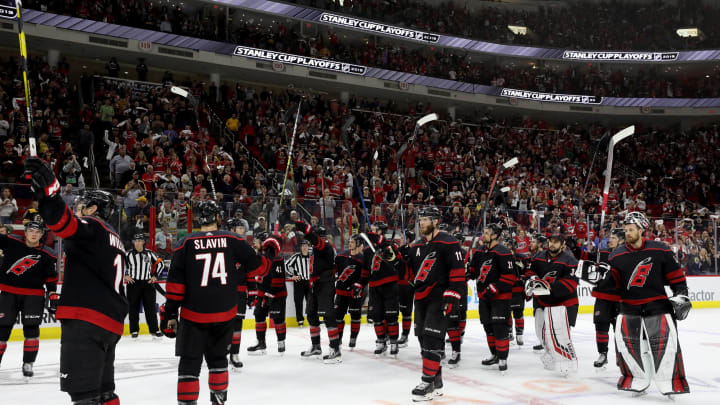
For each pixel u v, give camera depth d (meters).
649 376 5.25
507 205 19.05
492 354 7.08
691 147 27.73
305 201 11.17
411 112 25.03
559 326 6.41
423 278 5.11
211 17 22.19
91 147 15.16
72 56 20.98
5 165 13.39
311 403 5.11
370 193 17.27
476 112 28.12
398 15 26.30
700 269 14.84
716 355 7.99
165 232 9.98
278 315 7.62
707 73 30.00
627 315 5.35
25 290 6.12
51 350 8.14
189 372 4.00
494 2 31.09
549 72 29.78
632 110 28.56
